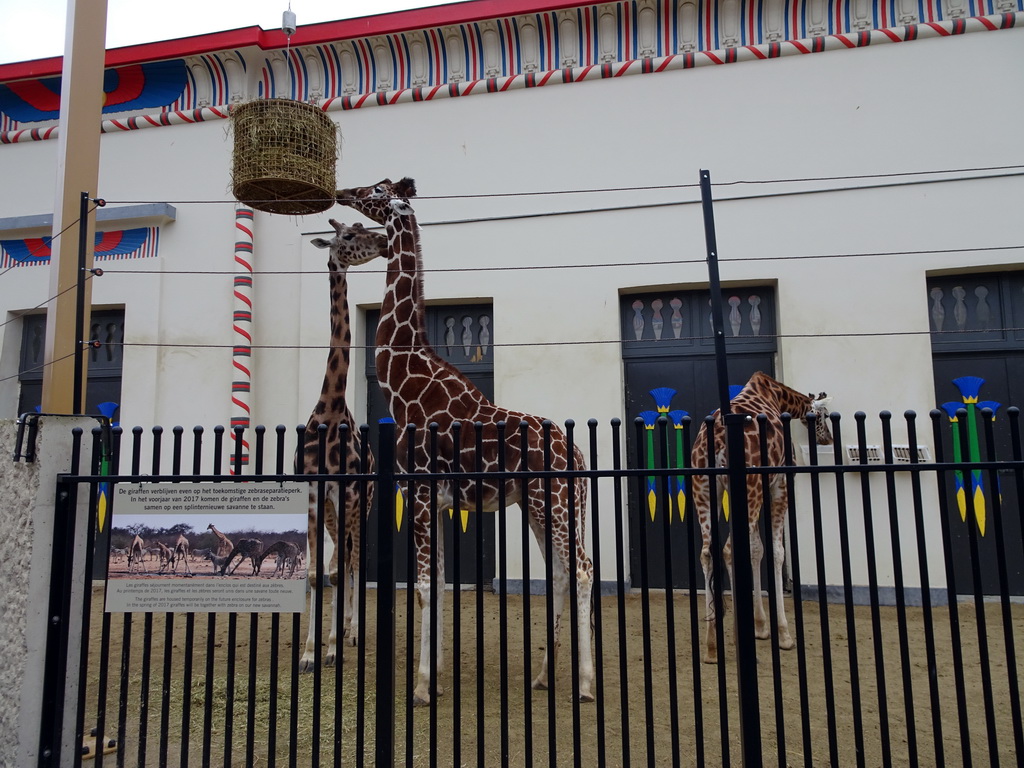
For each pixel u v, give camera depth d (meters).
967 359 6.94
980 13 6.94
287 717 4.00
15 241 8.64
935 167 6.89
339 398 5.30
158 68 8.47
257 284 8.07
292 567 3.10
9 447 3.26
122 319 8.45
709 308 7.41
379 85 8.12
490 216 7.66
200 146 8.34
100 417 3.53
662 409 7.36
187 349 7.99
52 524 3.23
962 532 6.62
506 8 7.57
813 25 7.27
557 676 4.59
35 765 3.11
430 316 7.88
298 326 7.92
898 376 6.73
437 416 4.66
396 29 7.80
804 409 6.14
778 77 7.26
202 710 4.11
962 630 5.57
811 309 6.95
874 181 6.97
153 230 8.28
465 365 7.77
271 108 4.94
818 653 5.04
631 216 7.35
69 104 3.64
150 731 3.82
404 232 5.16
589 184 7.51
